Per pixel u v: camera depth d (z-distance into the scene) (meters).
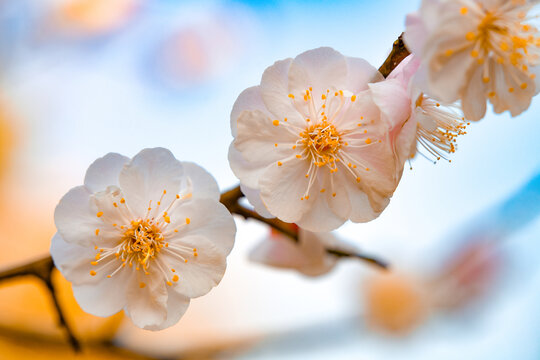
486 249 0.29
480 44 0.22
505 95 0.23
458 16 0.22
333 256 0.26
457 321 0.29
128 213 0.23
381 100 0.22
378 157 0.23
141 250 0.23
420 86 0.22
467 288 0.29
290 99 0.23
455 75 0.22
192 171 0.23
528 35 0.22
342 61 0.23
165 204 0.23
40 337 0.26
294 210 0.23
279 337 0.28
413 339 0.29
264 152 0.23
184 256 0.23
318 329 0.28
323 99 0.23
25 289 0.28
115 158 0.23
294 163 0.23
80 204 0.23
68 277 0.23
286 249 0.26
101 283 0.23
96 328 0.27
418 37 0.22
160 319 0.23
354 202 0.23
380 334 0.29
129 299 0.23
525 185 0.29
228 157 0.23
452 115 0.23
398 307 0.29
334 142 0.23
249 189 0.23
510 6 0.22
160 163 0.23
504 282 0.29
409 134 0.22
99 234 0.23
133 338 0.27
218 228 0.23
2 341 0.27
